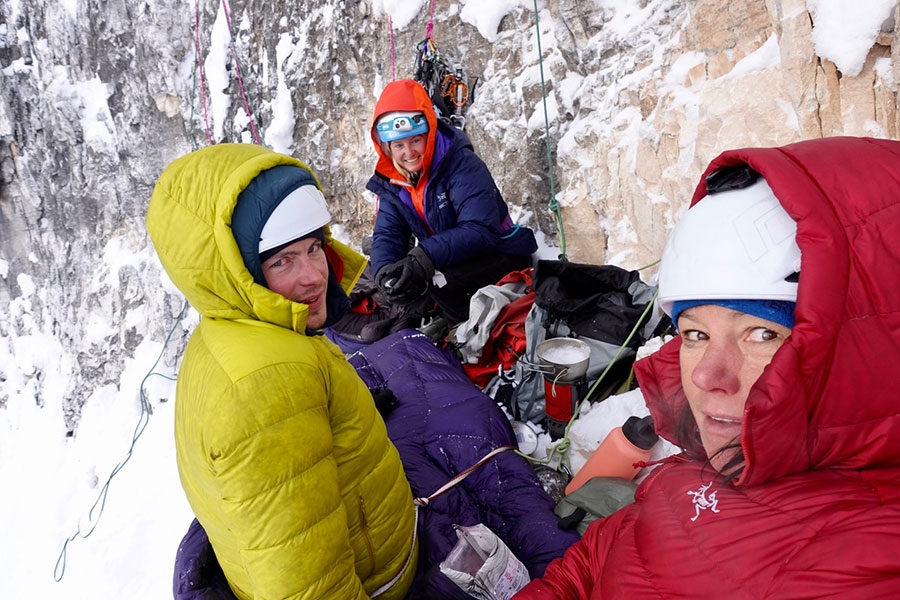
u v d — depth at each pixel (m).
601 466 1.81
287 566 1.12
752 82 2.27
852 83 1.92
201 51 5.03
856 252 0.71
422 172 2.94
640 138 2.75
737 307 0.77
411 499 1.60
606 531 1.26
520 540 1.73
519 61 3.39
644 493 1.23
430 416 2.21
